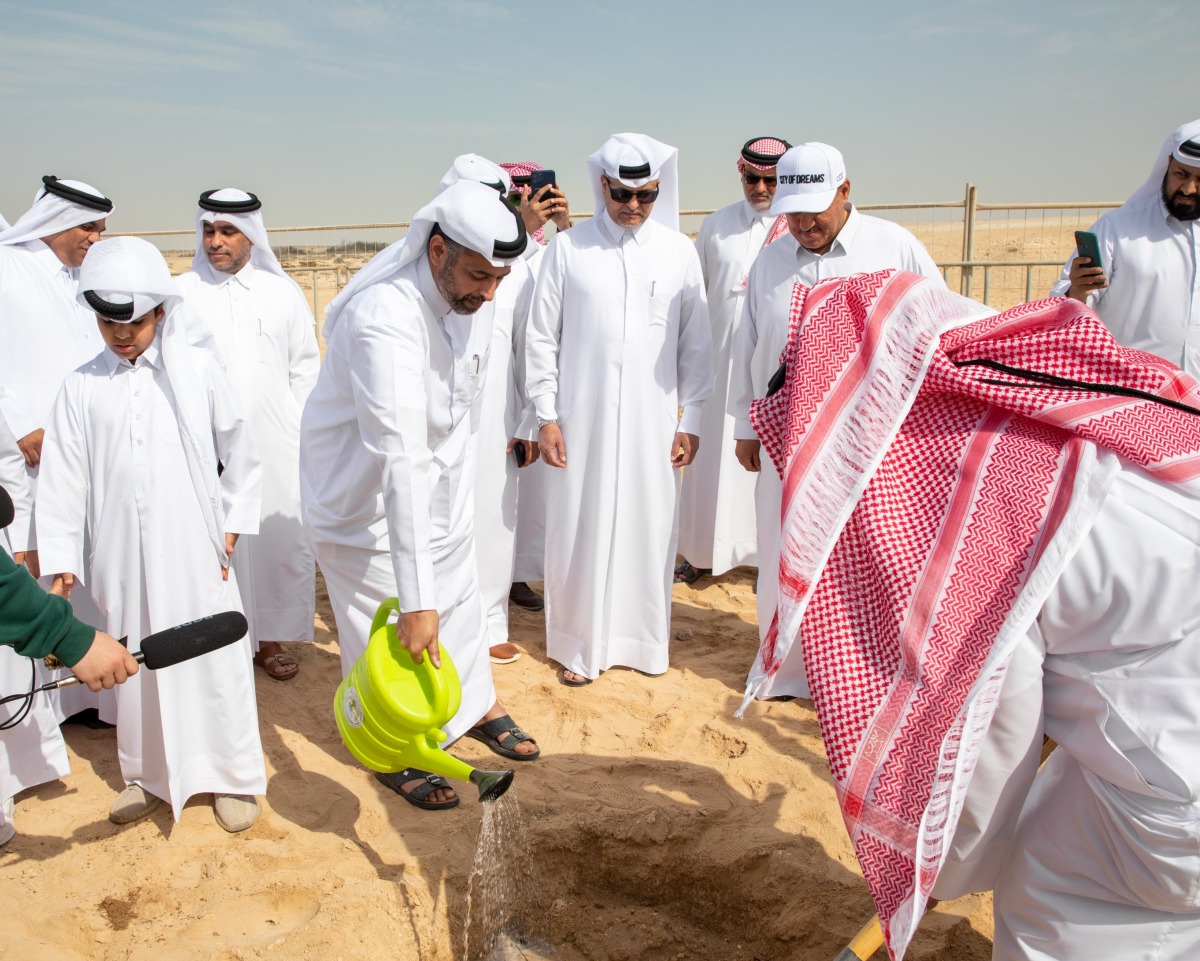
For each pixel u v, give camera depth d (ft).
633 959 11.40
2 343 13.75
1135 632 6.72
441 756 9.36
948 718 6.87
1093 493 6.75
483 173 15.14
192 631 8.00
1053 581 6.69
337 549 11.71
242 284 15.38
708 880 11.61
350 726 9.86
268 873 10.83
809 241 13.66
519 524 18.34
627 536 15.21
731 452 18.76
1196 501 6.82
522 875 11.65
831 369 7.73
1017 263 28.19
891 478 7.49
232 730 11.41
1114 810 6.96
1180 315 15.02
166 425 10.96
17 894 10.42
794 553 7.44
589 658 15.34
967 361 7.50
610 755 13.41
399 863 11.05
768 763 13.09
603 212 14.90
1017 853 7.89
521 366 16.14
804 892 10.94
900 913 6.96
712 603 18.88
